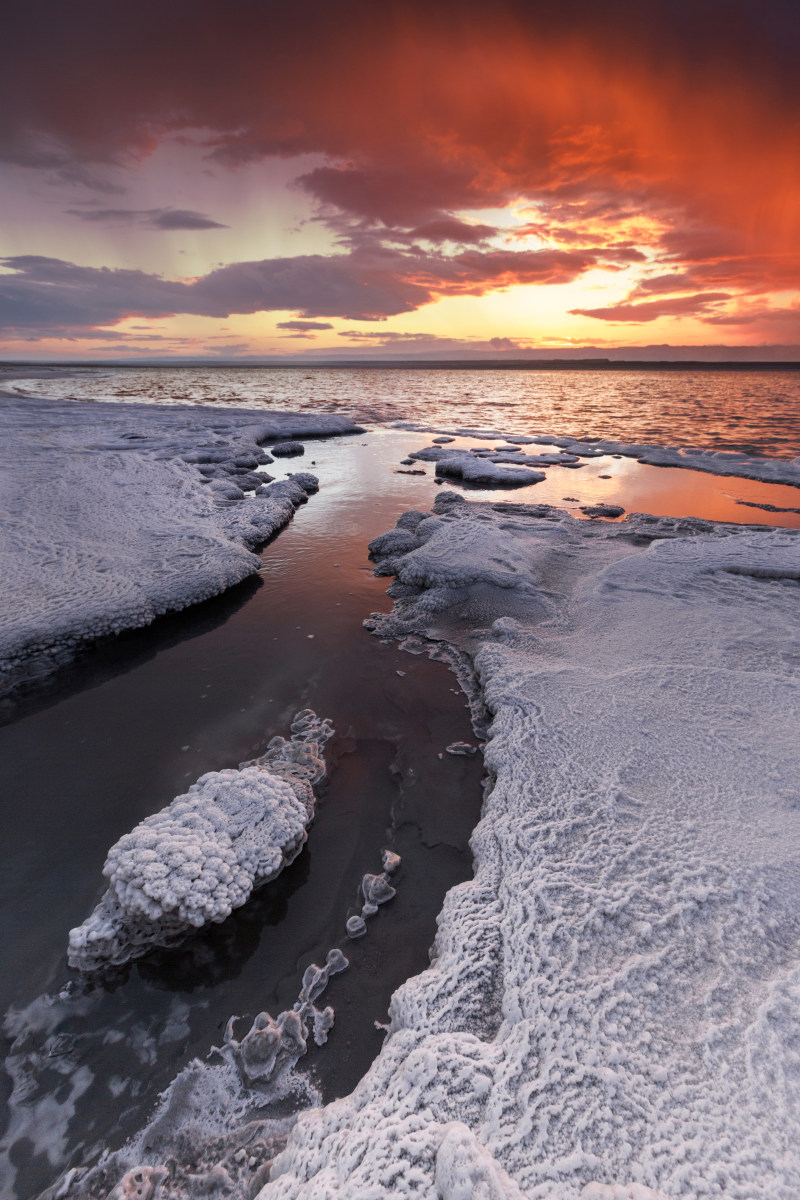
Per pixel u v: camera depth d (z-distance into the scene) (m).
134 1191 1.66
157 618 5.27
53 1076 1.97
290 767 3.37
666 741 3.24
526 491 10.12
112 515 6.87
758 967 1.99
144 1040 2.09
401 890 2.70
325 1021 2.15
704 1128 1.53
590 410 22.19
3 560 5.50
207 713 3.99
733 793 2.82
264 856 2.68
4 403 19.70
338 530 8.05
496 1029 1.95
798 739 3.18
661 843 2.55
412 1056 1.80
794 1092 1.59
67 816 3.07
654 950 2.08
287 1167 1.63
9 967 2.32
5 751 3.57
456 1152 1.47
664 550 6.27
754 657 4.11
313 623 5.32
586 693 3.78
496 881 2.51
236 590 6.03
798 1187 1.37
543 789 2.97
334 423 16.94
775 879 2.29
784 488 10.17
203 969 2.34
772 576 5.65
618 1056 1.74
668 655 4.20
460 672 4.51
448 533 6.57
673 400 26.28
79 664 4.58
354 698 4.18
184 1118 1.86
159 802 3.17
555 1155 1.51
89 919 2.38
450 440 15.44
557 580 5.79
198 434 14.04
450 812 3.15
